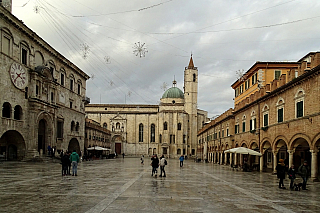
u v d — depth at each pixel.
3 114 39.19
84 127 71.12
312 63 24.55
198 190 17.50
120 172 30.44
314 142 23.84
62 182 20.02
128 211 11.30
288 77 29.02
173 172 32.81
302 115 25.80
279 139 30.59
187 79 128.88
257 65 44.81
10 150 43.75
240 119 46.00
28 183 19.17
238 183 22.06
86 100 71.62
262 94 36.28
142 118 124.75
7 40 39.38
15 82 40.50
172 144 121.19
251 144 39.44
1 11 37.00
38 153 45.50
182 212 11.37
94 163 51.78
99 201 13.20
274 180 25.34
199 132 104.38
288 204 13.77
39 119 47.03
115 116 123.56
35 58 47.88
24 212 11.00
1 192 15.45
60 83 57.62
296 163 35.69
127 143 122.88
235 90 61.25
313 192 18.20
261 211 12.04
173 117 122.88
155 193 15.82
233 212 11.66
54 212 11.03
